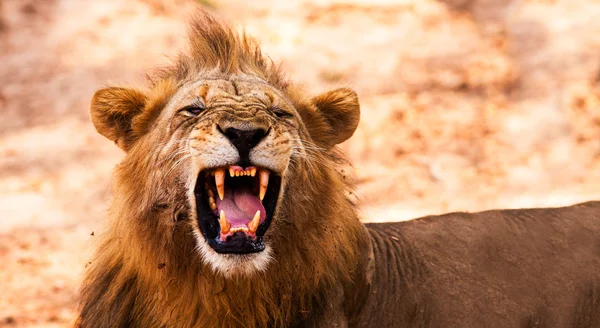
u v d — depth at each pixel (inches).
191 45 341.4
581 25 981.2
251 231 290.0
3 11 943.0
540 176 745.0
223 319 307.9
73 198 676.7
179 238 304.7
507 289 353.4
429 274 352.8
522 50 951.6
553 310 354.6
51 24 931.3
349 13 999.6
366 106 842.2
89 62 871.7
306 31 959.6
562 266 362.0
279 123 305.9
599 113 844.6
